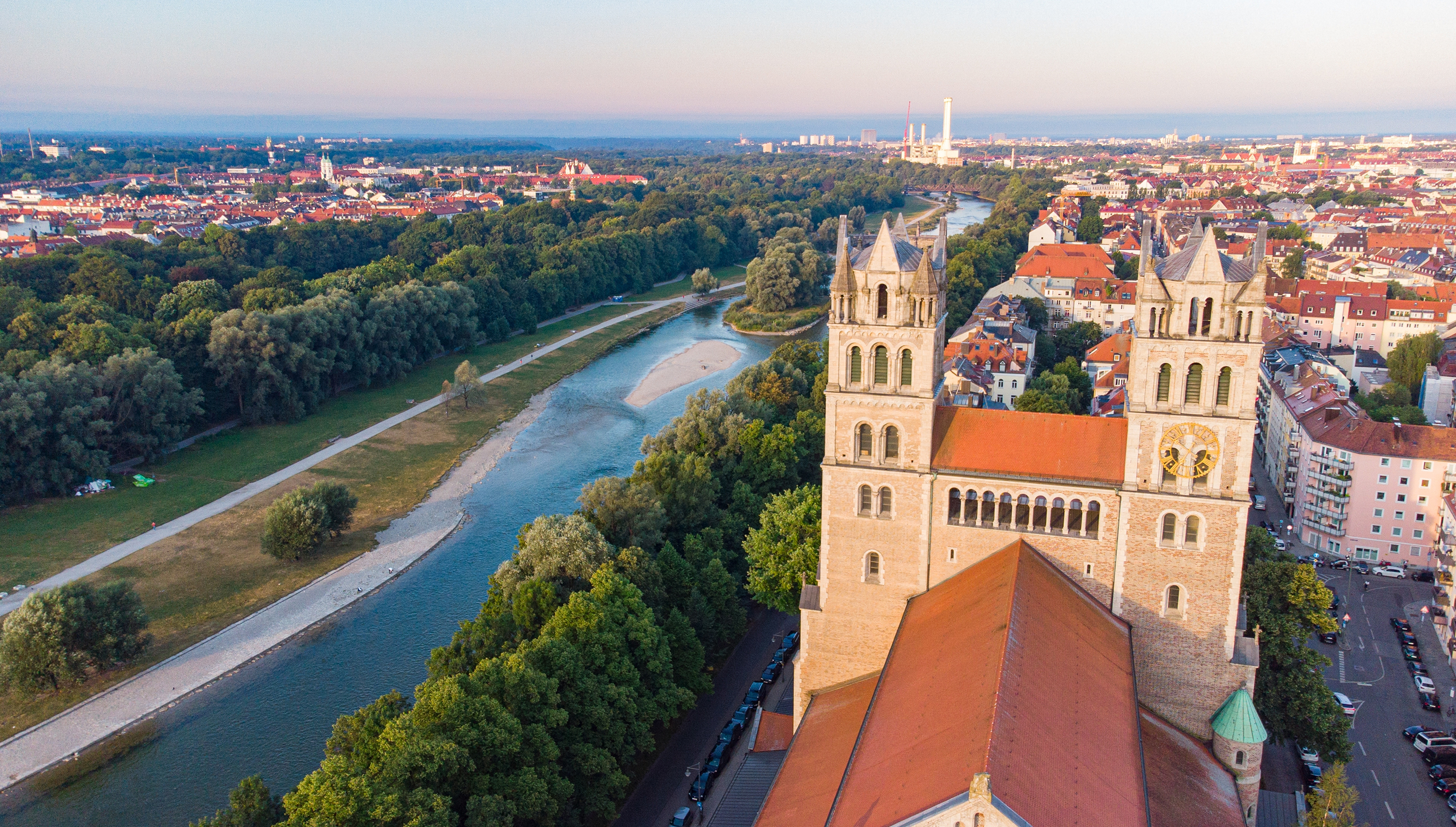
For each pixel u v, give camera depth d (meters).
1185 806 62.06
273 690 104.62
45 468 153.38
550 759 73.75
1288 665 87.12
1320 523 141.38
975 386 174.25
